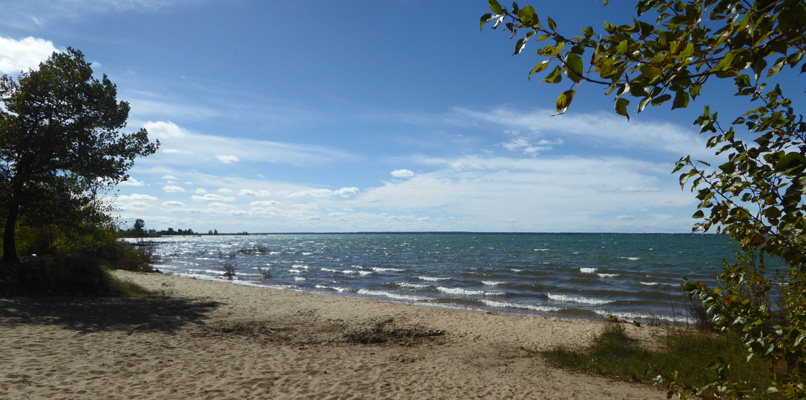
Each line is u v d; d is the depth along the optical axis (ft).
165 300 48.73
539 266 124.36
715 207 6.50
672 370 24.41
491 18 5.04
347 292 75.92
